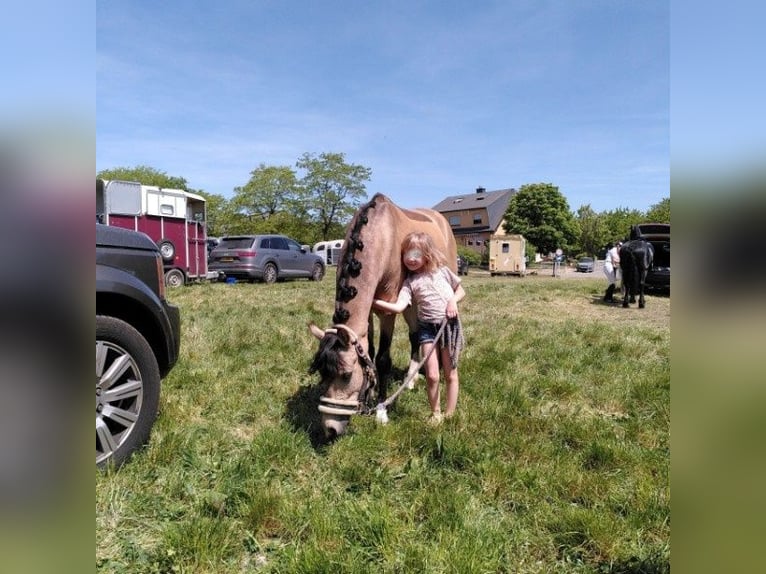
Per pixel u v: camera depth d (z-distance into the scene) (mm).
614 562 2328
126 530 2416
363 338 3377
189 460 3070
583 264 41219
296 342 6602
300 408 4086
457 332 3846
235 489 2799
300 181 47469
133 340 2998
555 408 4359
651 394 4648
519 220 50688
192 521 2445
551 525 2590
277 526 2523
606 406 4484
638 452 3408
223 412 3965
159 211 14242
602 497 2855
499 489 2898
